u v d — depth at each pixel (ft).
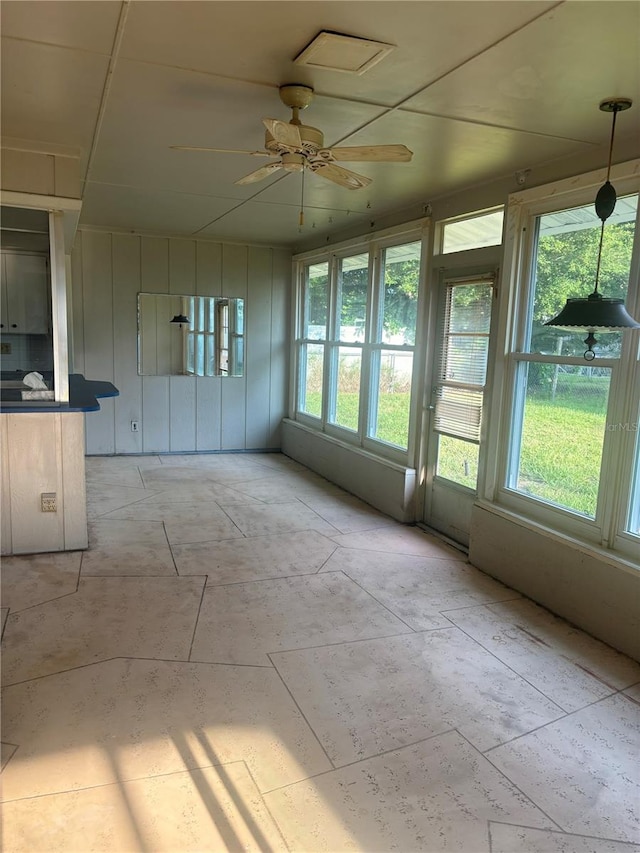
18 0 6.11
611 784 6.71
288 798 6.32
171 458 22.70
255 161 12.00
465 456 14.24
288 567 12.62
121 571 12.05
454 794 6.47
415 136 10.18
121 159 12.08
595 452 10.45
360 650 9.36
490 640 9.82
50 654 8.87
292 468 21.89
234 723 7.48
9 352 13.11
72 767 6.63
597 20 6.21
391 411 17.12
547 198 11.24
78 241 20.80
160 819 5.99
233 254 22.86
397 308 16.74
